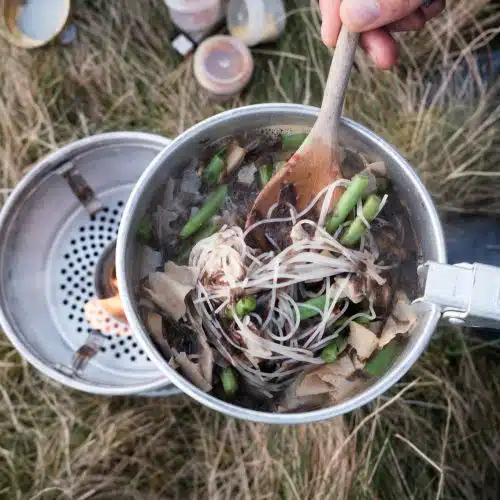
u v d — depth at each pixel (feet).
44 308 1.77
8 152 1.99
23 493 1.89
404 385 1.94
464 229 1.91
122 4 2.04
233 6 2.05
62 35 2.02
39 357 1.69
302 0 2.04
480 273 1.06
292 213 1.35
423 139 2.00
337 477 1.89
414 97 2.02
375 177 1.34
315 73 2.04
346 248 1.32
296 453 1.91
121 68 2.04
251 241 1.35
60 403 1.92
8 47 2.02
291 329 1.31
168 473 1.92
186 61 2.04
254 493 1.92
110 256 1.78
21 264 1.75
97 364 1.75
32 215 1.74
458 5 1.98
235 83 1.97
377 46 1.53
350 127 1.31
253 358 1.30
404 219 1.36
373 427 1.90
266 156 1.42
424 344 1.19
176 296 1.31
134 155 1.76
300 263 1.31
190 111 2.03
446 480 1.91
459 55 2.01
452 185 1.98
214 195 1.40
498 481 1.92
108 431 1.92
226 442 1.94
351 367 1.30
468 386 1.94
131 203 1.26
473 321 1.16
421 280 1.24
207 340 1.33
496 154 1.99
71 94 2.03
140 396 1.93
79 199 1.79
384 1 1.21
